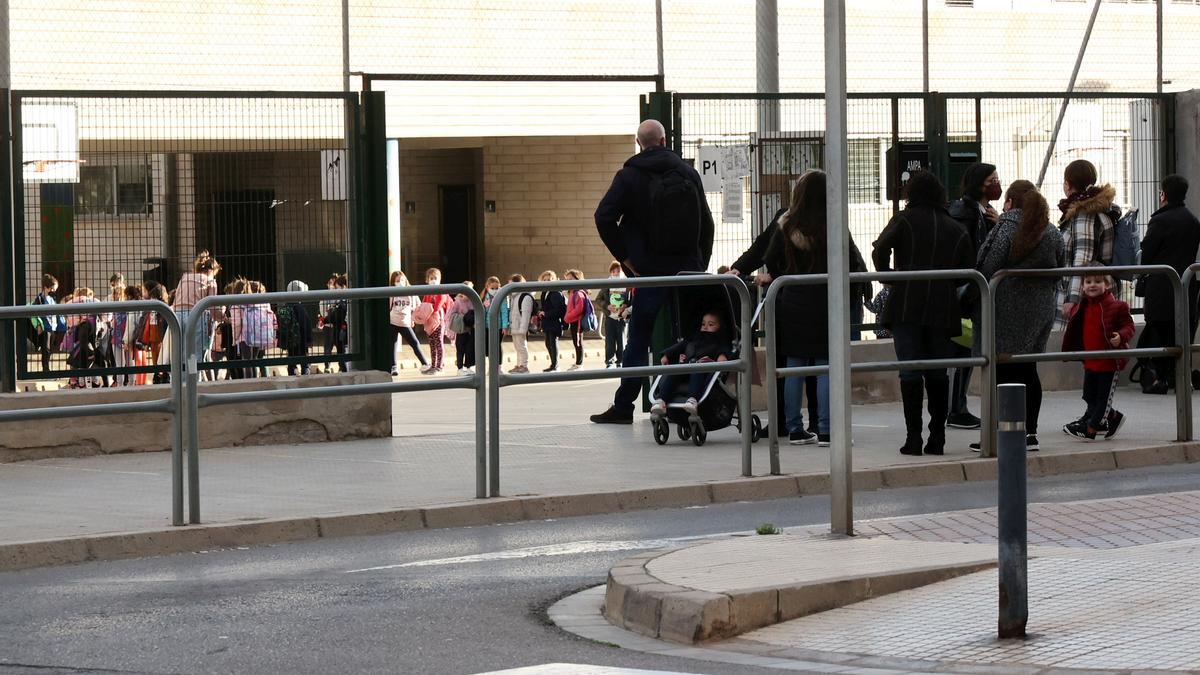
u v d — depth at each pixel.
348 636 10.04
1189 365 18.14
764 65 23.31
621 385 20.84
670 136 22.06
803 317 18.27
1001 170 23.91
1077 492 15.77
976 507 15.02
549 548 13.16
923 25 25.33
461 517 14.57
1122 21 26.16
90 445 18.52
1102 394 18.34
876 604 10.40
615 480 16.00
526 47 31.78
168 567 12.69
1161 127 25.17
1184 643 8.89
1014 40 25.94
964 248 17.77
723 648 9.66
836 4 12.54
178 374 13.81
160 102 19.08
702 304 18.69
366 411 19.78
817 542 12.09
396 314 39.28
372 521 14.22
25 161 18.58
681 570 10.82
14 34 22.89
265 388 19.20
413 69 32.22
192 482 13.79
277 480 16.50
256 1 22.34
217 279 19.23
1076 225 21.70
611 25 29.75
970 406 22.50
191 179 19.23
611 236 20.33
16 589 11.81
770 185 22.47
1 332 18.39
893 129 23.19
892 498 15.61
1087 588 10.26
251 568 12.54
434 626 10.30
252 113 19.50
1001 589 9.33
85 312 13.73
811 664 9.14
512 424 21.11
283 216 19.62
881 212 23.25
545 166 49.06
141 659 9.52
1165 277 22.84
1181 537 12.70
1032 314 17.47
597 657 9.45
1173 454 17.86
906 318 17.28
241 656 9.56
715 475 16.25
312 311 19.78
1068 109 24.28
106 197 18.88
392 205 42.88
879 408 22.17
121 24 23.31
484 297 38.56
